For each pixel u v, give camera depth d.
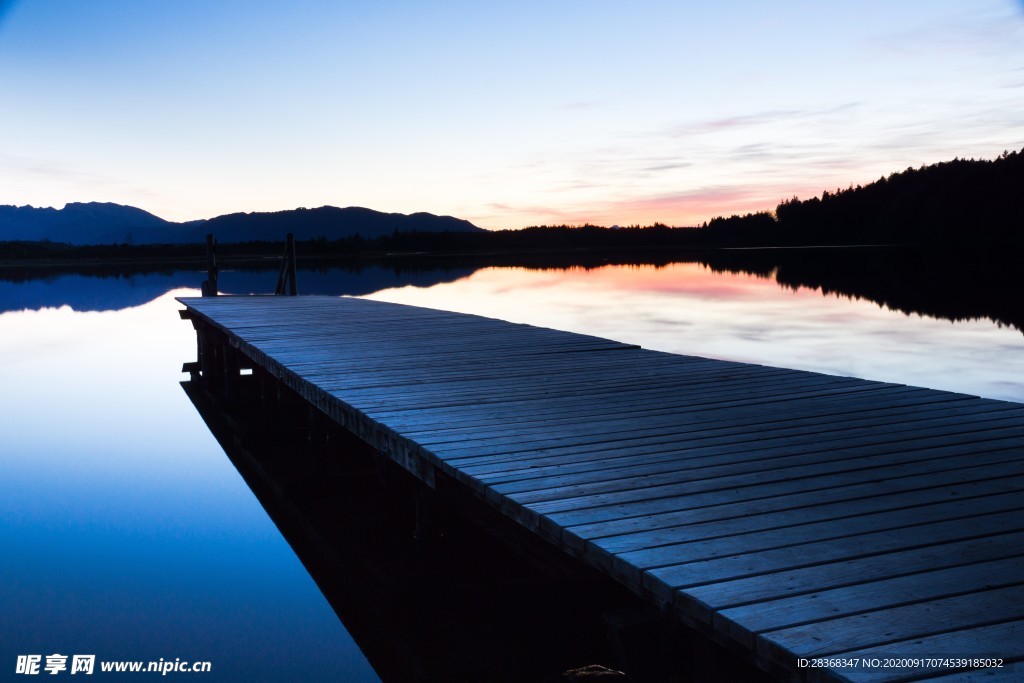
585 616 3.72
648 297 21.42
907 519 2.61
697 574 2.23
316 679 3.46
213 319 9.95
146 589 4.45
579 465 3.33
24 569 4.74
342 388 5.21
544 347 6.97
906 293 21.28
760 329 14.35
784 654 1.81
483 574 4.28
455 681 3.31
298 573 4.64
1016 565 2.24
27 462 7.30
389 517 4.77
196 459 7.39
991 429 3.75
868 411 4.21
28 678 3.46
